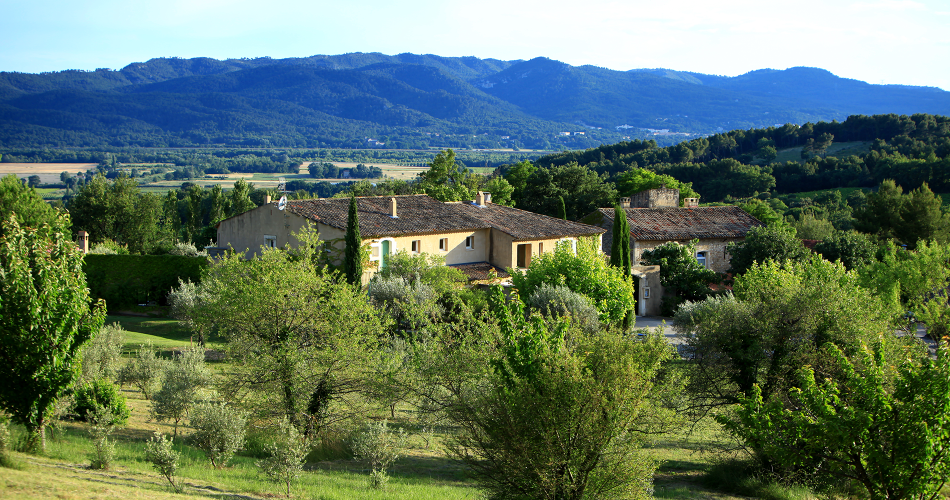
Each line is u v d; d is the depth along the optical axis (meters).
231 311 22.25
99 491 11.70
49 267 14.87
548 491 12.69
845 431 13.68
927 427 12.80
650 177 89.25
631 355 13.47
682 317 31.03
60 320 14.91
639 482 13.34
